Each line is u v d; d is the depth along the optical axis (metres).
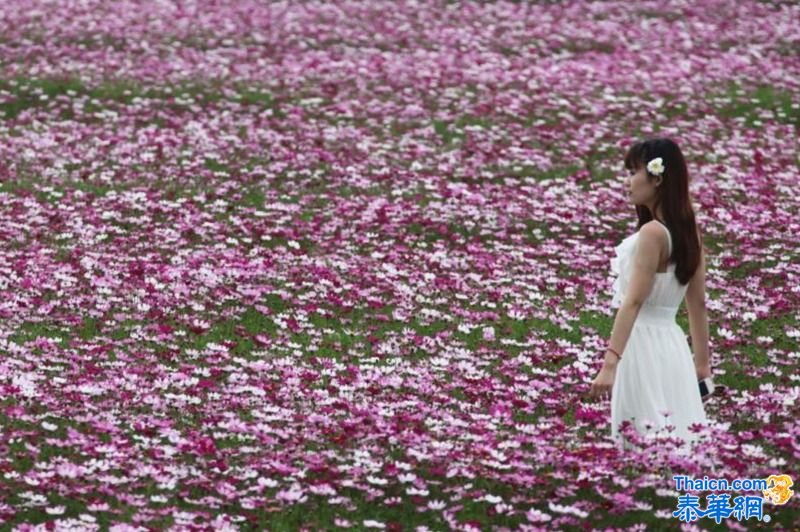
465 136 24.53
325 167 22.20
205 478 9.32
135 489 9.28
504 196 20.64
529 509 9.27
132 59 29.98
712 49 33.09
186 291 14.94
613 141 24.56
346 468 9.61
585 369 12.61
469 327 14.34
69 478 9.13
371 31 34.50
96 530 8.41
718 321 14.80
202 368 12.19
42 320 13.62
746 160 23.36
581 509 9.10
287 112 25.95
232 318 14.35
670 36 34.53
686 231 9.72
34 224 17.72
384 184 21.25
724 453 9.66
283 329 14.01
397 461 9.84
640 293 9.62
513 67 30.39
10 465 9.43
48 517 8.71
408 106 26.36
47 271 15.38
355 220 19.02
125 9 36.19
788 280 16.59
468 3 38.84
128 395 11.14
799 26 35.94
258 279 15.74
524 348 13.81
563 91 28.19
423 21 36.06
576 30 35.19
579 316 15.02
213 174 21.34
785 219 19.45
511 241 18.45
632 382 9.86
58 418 10.70
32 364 12.03
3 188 19.66
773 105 27.47
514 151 23.41
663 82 29.14
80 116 24.92
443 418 10.98
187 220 18.47
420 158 22.98
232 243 17.48
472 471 9.56
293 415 10.83
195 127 24.27
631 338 9.91
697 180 21.88
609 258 17.53
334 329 14.22
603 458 9.71
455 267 16.97
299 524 8.88
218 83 28.09
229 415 10.79
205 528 8.39
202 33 33.50
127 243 17.11
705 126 25.67
